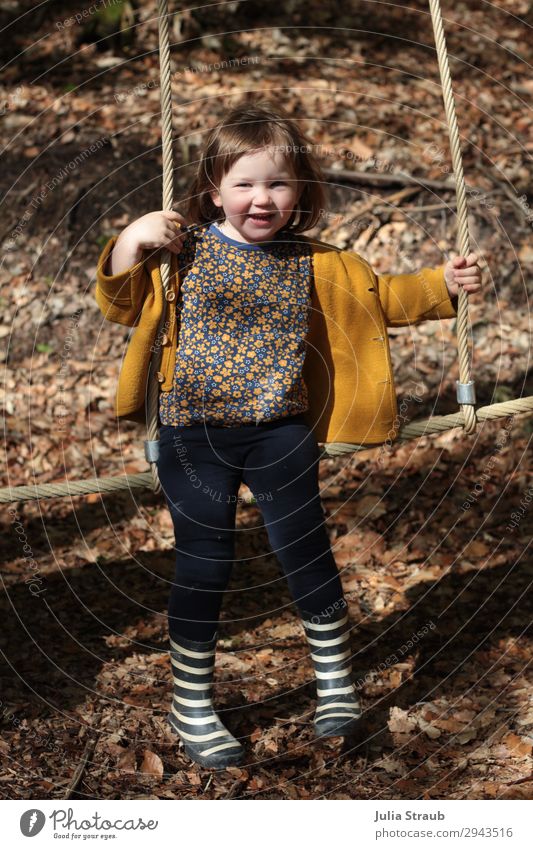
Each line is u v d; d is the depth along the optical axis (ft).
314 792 8.70
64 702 9.78
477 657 10.52
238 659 10.65
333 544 12.96
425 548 12.75
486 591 11.75
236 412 8.48
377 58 22.13
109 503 13.84
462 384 9.31
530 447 14.57
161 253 8.57
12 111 20.04
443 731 9.44
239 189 8.46
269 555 12.72
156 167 18.76
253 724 9.56
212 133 8.70
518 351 16.47
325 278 8.86
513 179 19.13
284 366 8.53
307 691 10.10
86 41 21.97
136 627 11.19
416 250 17.69
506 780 8.73
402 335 16.60
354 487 14.17
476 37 23.32
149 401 8.68
